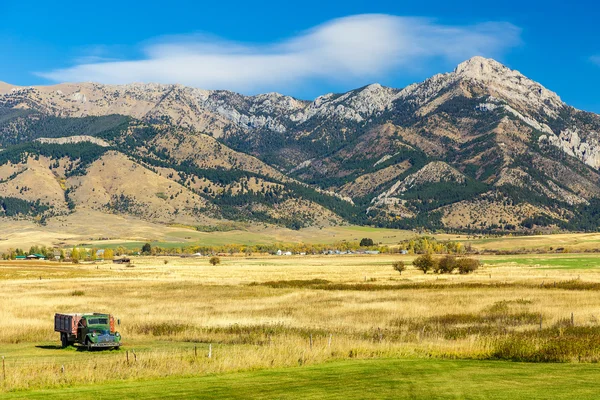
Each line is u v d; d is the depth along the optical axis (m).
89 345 47.25
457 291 96.44
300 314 69.94
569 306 73.56
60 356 44.34
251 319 65.44
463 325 61.41
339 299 86.94
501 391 29.09
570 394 28.19
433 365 37.62
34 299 86.56
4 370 35.34
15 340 53.31
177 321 64.00
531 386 30.23
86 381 34.28
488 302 79.38
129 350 47.12
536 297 84.75
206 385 32.31
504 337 48.91
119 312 72.06
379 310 72.44
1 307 76.00
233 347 45.94
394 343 47.34
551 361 39.72
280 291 103.12
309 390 30.28
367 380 32.59
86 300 86.38
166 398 29.30
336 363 39.16
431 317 66.56
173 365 37.69
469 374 34.03
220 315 69.50
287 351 42.19
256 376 34.78
